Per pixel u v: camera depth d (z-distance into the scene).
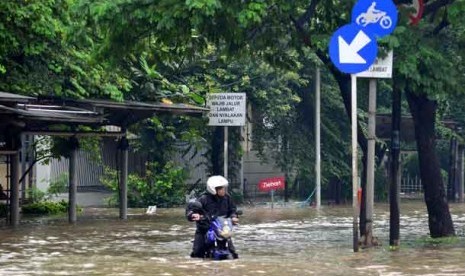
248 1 20.12
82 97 32.91
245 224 31.50
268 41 23.03
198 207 19.72
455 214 38.34
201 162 49.50
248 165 53.91
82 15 21.19
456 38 22.00
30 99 26.52
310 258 19.30
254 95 46.28
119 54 22.86
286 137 50.72
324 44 20.88
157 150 45.81
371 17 18.64
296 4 21.52
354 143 19.12
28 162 41.19
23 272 16.98
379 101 52.41
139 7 20.42
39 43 30.83
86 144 39.50
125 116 33.56
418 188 58.56
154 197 44.47
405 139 49.59
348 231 28.36
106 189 47.41
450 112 50.53
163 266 17.86
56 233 27.22
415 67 19.86
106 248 22.61
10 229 28.67
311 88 50.53
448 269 16.88
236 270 17.05
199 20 19.61
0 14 29.52
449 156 54.31
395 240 21.08
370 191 20.50
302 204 46.97
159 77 36.38
